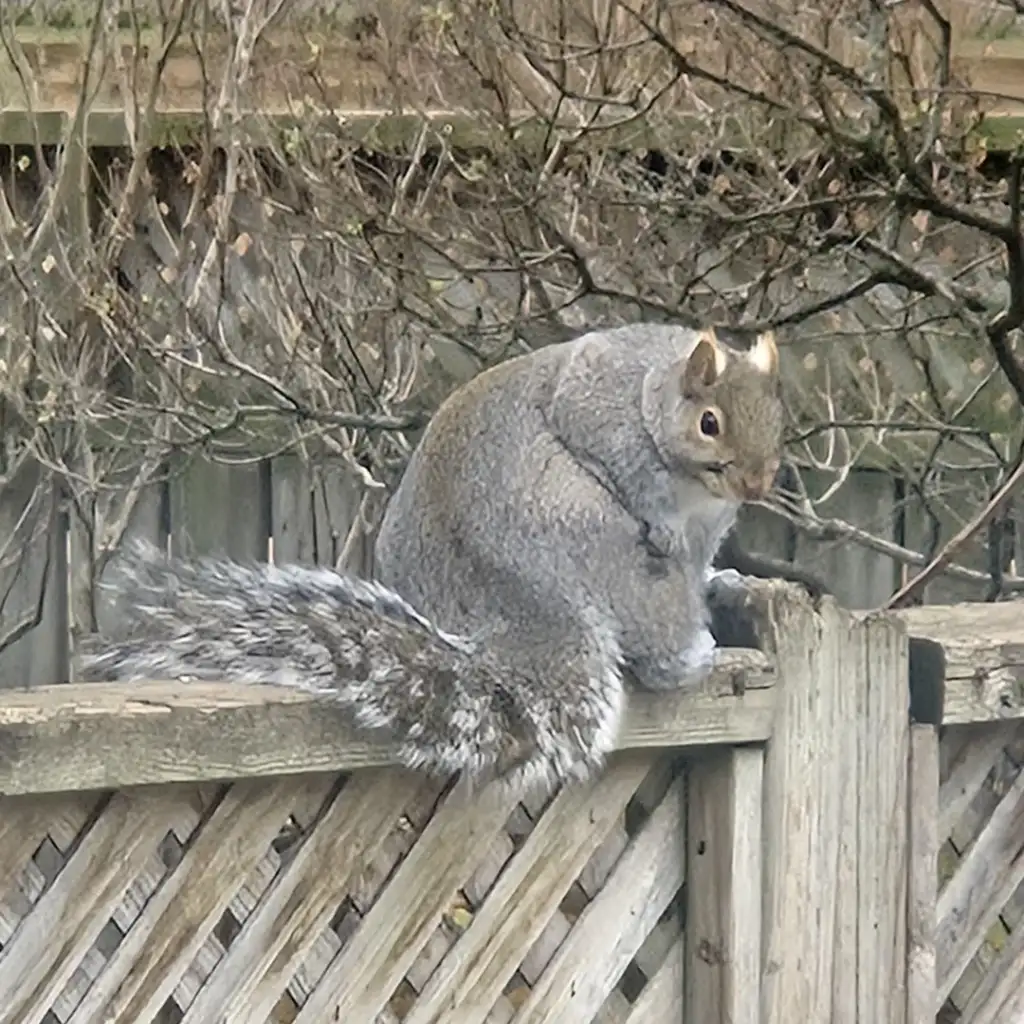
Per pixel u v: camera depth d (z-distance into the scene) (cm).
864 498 1552
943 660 705
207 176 1360
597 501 776
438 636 664
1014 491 1071
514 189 1228
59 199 1373
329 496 1497
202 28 1335
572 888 699
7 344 1388
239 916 624
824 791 699
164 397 1401
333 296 1412
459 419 813
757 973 693
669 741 674
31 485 1491
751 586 742
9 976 566
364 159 1495
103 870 578
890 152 1094
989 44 1355
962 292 1154
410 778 631
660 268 1362
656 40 1037
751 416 790
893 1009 718
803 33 1168
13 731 536
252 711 580
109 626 1455
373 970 632
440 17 1145
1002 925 806
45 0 1505
